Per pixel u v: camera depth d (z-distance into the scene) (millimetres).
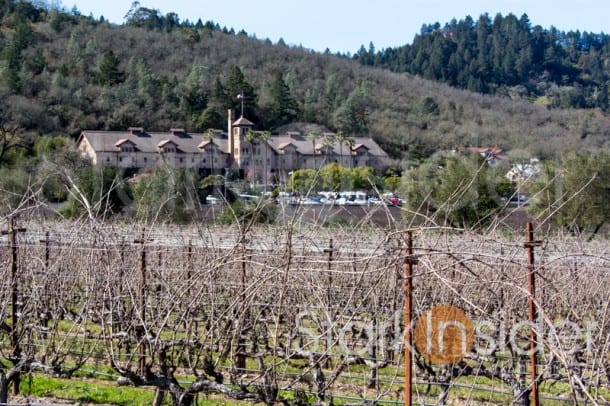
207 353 9977
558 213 33906
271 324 13945
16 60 104812
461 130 103000
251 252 12586
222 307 11844
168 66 125312
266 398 8883
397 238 9211
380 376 12586
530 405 10812
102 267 11336
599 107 156625
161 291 13648
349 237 16094
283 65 136000
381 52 184250
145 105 96500
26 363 10547
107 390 12141
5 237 15695
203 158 80375
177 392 9227
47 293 12633
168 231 18734
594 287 12742
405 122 107625
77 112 89438
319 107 111125
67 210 24312
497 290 10930
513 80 174500
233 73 101188
